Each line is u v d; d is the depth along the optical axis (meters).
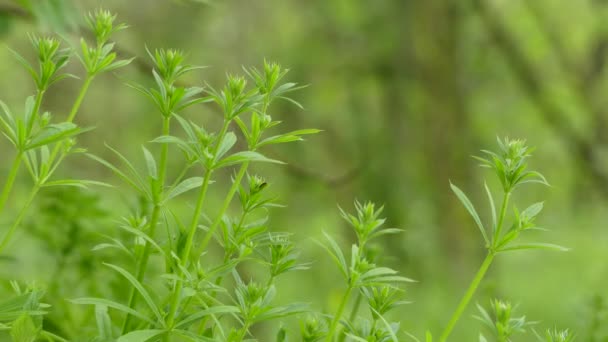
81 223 1.71
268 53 12.06
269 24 12.37
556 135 11.66
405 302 1.16
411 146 10.67
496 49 11.19
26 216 1.72
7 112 1.07
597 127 11.63
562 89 11.84
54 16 2.20
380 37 11.24
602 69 11.84
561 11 12.02
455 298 7.02
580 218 12.20
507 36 10.83
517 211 1.09
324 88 11.62
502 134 12.09
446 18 10.82
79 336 1.43
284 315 1.07
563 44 11.88
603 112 11.70
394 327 1.16
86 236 1.69
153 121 10.26
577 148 11.01
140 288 1.02
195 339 1.02
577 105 11.79
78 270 1.66
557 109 11.03
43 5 2.19
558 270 10.43
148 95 1.09
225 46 12.13
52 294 1.58
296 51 11.94
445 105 10.72
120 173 1.10
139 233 1.06
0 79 9.88
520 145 1.10
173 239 1.13
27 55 7.52
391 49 11.10
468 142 10.64
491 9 10.83
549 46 11.69
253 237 1.18
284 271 1.15
